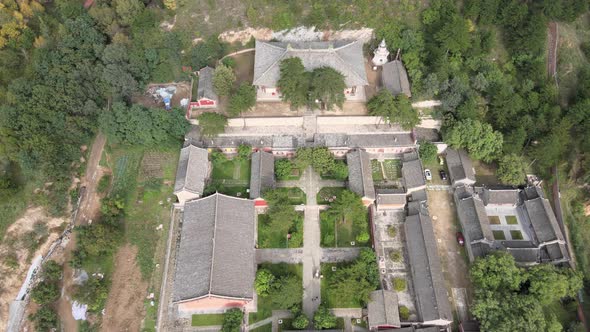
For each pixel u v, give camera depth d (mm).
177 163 81312
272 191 73000
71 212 74125
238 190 79062
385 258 73188
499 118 82438
